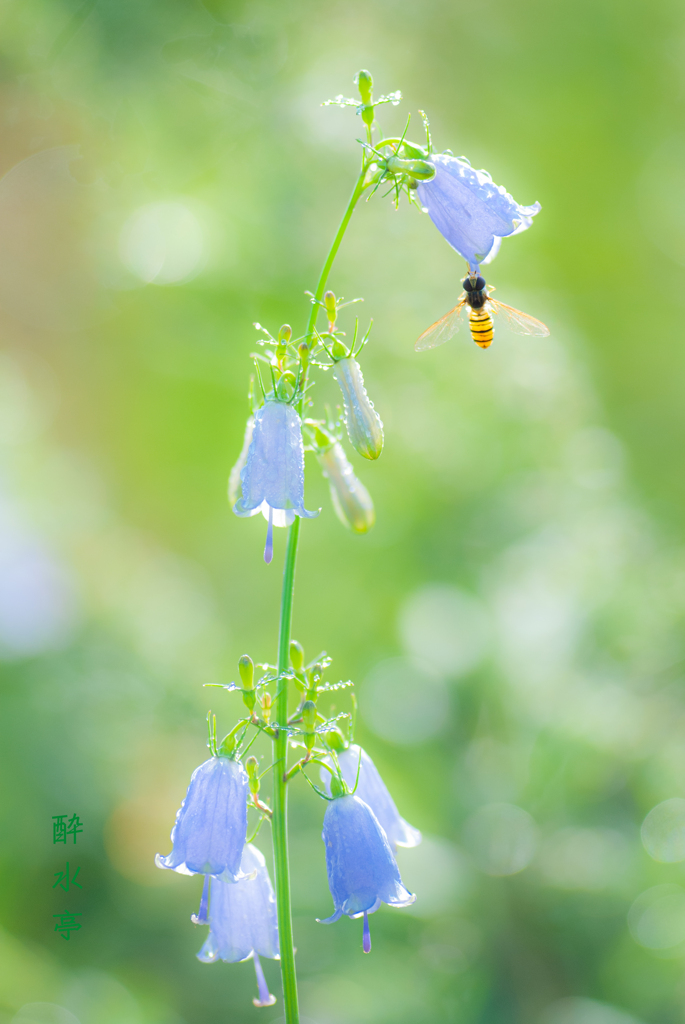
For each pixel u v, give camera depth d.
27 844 1.00
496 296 1.39
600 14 1.66
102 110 1.45
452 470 1.33
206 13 1.41
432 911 1.02
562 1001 1.00
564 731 1.16
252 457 0.74
